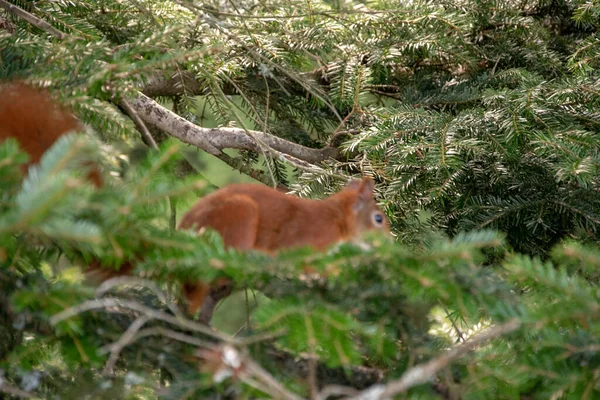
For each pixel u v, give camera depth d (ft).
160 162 14.24
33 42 20.36
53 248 15.76
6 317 15.44
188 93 31.96
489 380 15.01
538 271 15.25
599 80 27.61
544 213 27.35
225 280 17.26
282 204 19.85
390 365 15.98
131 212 13.80
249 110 34.04
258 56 25.76
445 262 15.05
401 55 30.63
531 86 27.50
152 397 16.97
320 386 15.81
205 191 20.07
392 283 15.26
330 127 35.14
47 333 15.40
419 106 30.91
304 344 14.07
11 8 21.59
